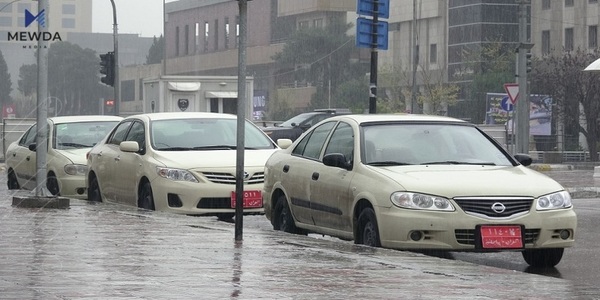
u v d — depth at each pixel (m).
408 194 14.54
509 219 14.46
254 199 20.70
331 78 121.62
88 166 24.73
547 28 103.94
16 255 13.09
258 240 15.18
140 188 21.62
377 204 14.81
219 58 136.88
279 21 130.12
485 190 14.54
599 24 99.44
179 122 22.50
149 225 17.30
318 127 17.64
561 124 92.12
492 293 10.56
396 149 16.05
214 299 9.81
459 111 104.62
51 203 20.94
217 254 13.45
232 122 22.81
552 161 65.81
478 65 103.31
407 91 107.25
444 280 11.37
